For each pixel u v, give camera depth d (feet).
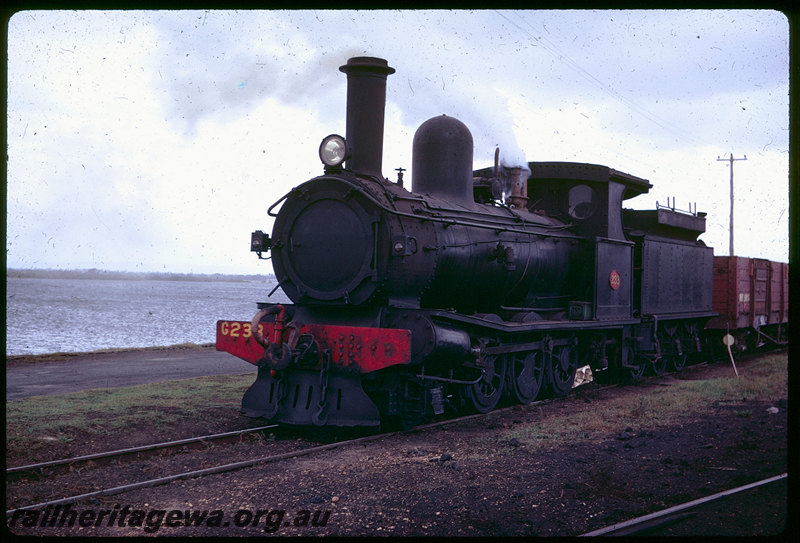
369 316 24.62
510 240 30.63
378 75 26.20
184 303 270.05
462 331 26.58
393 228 24.09
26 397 30.37
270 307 25.23
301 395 24.40
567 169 36.42
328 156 25.39
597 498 16.74
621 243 37.14
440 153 29.76
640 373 41.11
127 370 42.06
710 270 50.70
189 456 21.09
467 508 15.97
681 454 21.04
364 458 20.88
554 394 34.83
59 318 144.56
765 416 26.78
